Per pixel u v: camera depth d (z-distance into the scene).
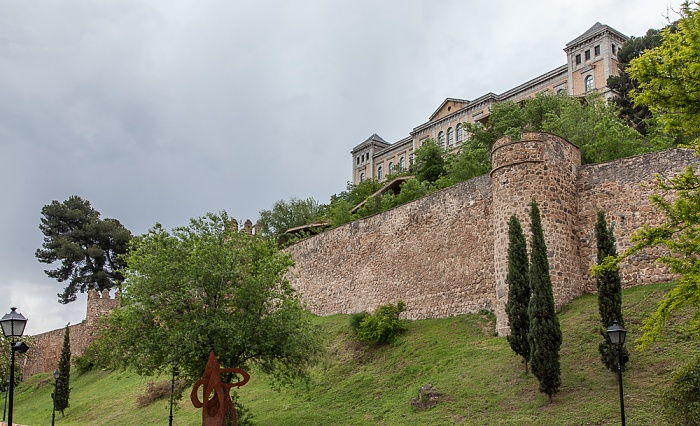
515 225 23.14
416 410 22.61
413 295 33.97
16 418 42.22
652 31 54.50
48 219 82.06
